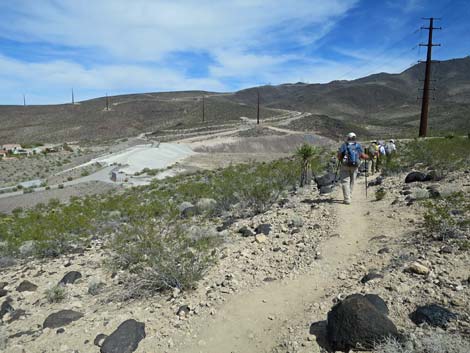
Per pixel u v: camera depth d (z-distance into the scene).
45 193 36.28
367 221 7.75
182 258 6.25
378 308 4.06
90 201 25.53
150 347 4.43
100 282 6.78
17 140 165.00
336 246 6.61
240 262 6.76
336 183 13.08
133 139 123.19
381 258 5.64
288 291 5.35
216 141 94.94
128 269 7.14
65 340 4.77
